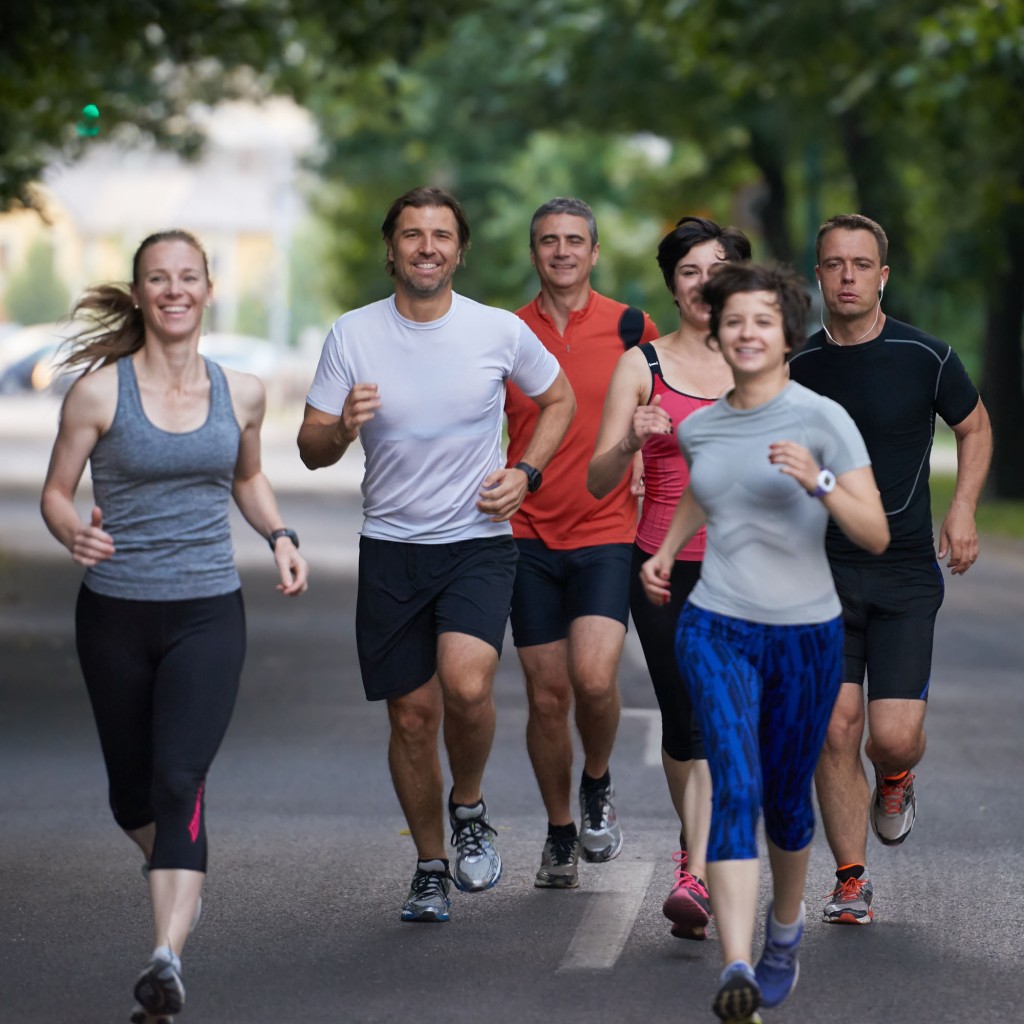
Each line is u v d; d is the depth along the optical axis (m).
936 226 75.75
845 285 15.53
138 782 13.48
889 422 15.59
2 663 30.61
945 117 56.47
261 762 22.69
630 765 22.42
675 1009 12.93
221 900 16.12
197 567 13.00
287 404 143.62
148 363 13.10
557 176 116.06
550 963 14.12
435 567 15.31
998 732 24.97
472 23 72.69
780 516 12.28
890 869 17.31
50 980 13.66
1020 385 73.12
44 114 55.94
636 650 33.47
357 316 15.40
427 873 15.56
